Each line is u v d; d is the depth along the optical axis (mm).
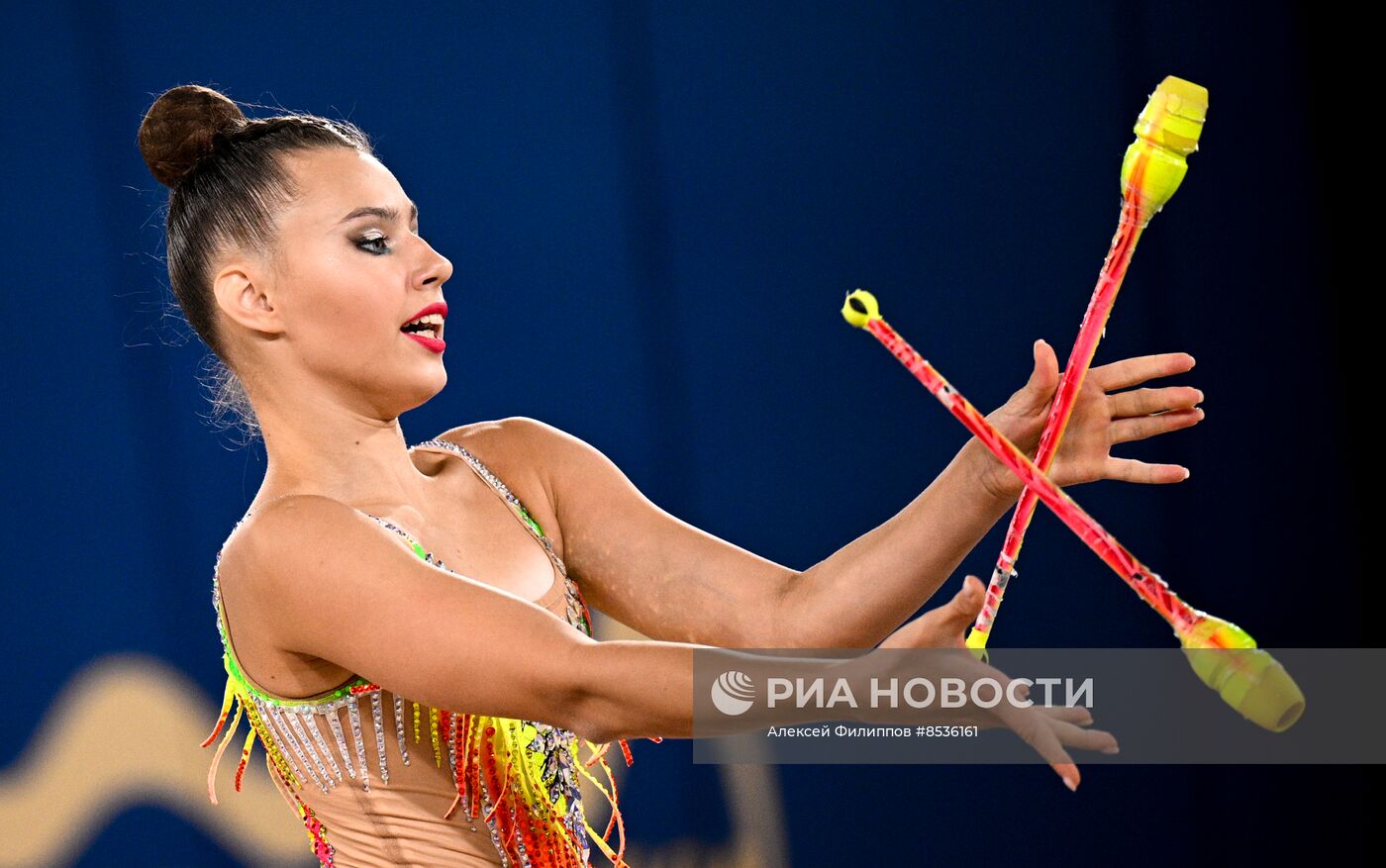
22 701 10562
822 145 12328
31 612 10602
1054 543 12797
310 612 4730
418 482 5492
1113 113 12945
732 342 12117
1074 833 12578
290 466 5340
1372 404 13383
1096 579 12820
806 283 12273
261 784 10898
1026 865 12414
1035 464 4367
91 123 10781
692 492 12008
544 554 5641
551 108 11773
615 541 5750
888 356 12383
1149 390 4664
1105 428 4699
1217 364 13281
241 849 10844
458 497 5586
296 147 5320
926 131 12562
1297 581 13312
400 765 5113
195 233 5363
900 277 12461
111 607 10750
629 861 11594
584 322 11836
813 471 12219
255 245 5230
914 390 12414
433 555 5207
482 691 4492
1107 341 13070
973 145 12656
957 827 12281
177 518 10883
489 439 5914
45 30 10711
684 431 12008
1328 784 13086
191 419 10914
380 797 5098
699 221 12070
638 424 11922
